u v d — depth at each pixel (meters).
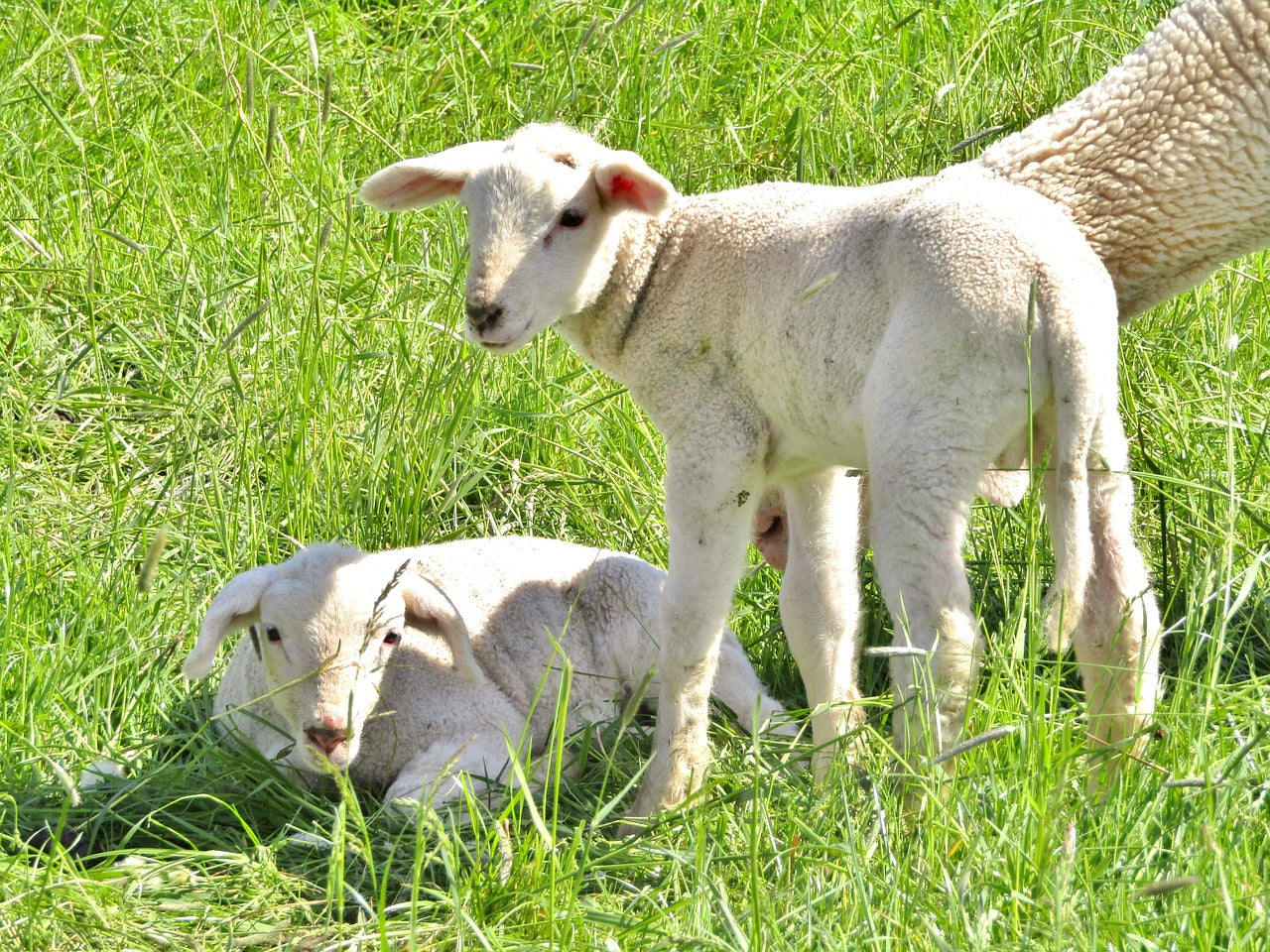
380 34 17.55
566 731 9.63
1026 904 6.75
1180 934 6.48
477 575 9.90
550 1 16.55
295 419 11.36
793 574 9.03
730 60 16.12
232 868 8.00
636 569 10.06
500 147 8.88
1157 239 8.59
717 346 8.45
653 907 7.27
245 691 9.07
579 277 8.46
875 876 7.06
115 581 10.18
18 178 14.05
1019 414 7.41
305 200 13.62
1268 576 9.69
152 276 12.94
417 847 6.89
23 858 7.86
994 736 6.93
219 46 14.74
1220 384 11.09
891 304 7.66
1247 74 8.34
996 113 14.57
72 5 16.44
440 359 11.48
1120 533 7.67
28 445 11.75
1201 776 7.23
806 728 9.53
